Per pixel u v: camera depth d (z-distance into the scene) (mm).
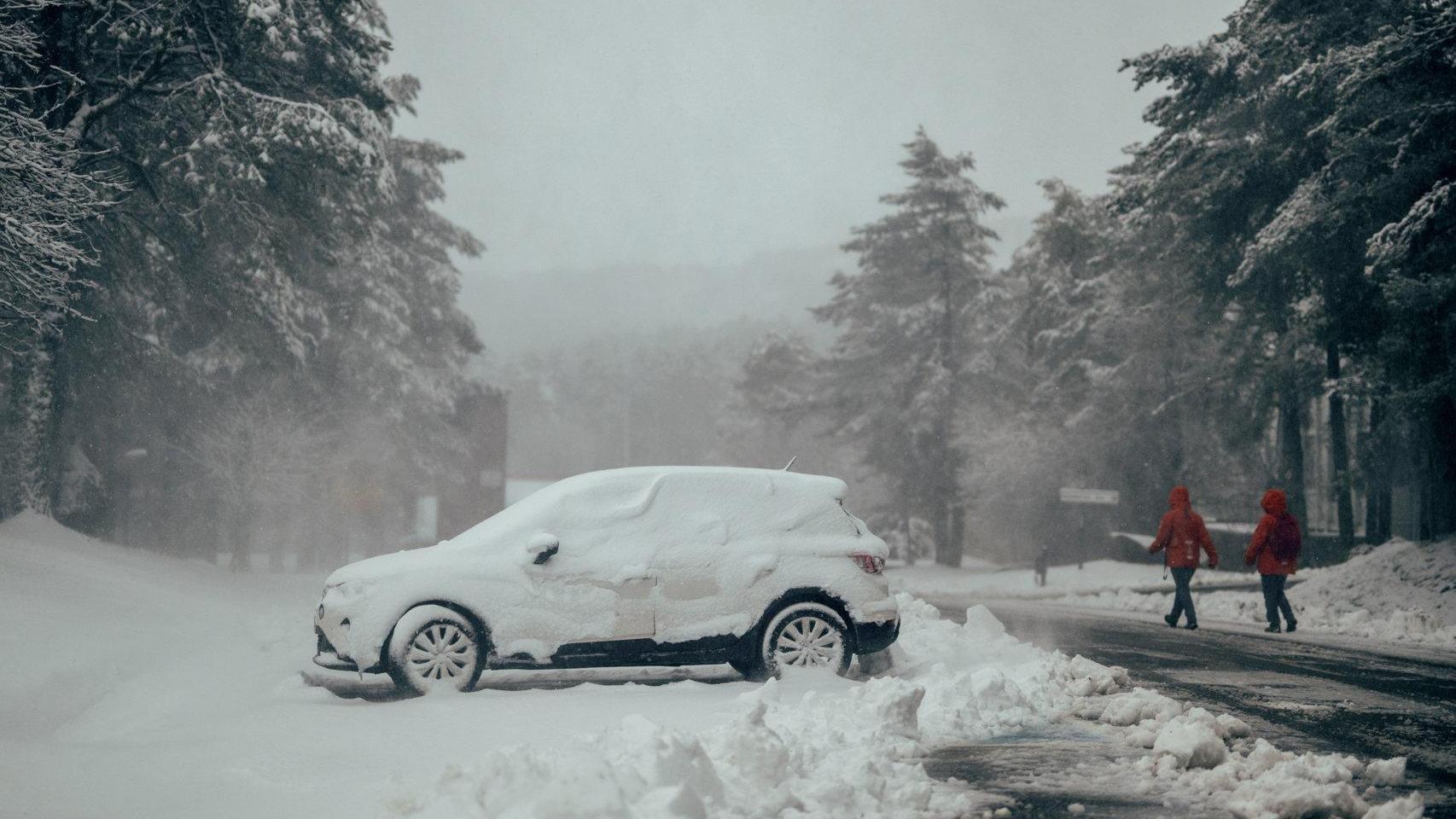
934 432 56125
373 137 22344
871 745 6551
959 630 12578
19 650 9641
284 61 21891
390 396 42469
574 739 5711
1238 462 49656
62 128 19250
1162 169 35719
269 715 7941
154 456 36906
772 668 9383
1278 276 34094
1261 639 15414
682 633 9273
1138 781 6199
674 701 8430
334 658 9008
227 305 25562
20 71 18938
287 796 5727
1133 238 47406
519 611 9047
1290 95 30266
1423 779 6340
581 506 9508
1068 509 54188
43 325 19438
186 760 6461
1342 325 29234
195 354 34469
